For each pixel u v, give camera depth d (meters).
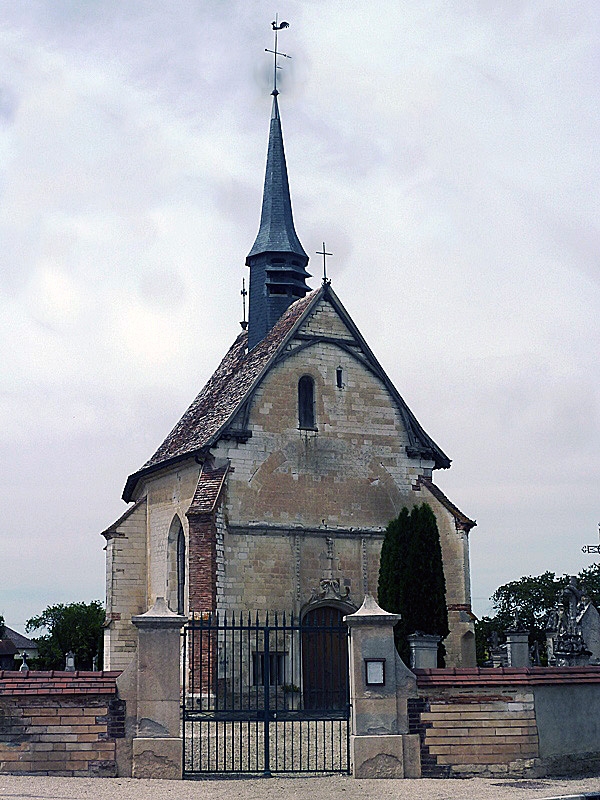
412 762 22.20
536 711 22.91
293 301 44.38
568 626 38.72
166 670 22.00
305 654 36.81
